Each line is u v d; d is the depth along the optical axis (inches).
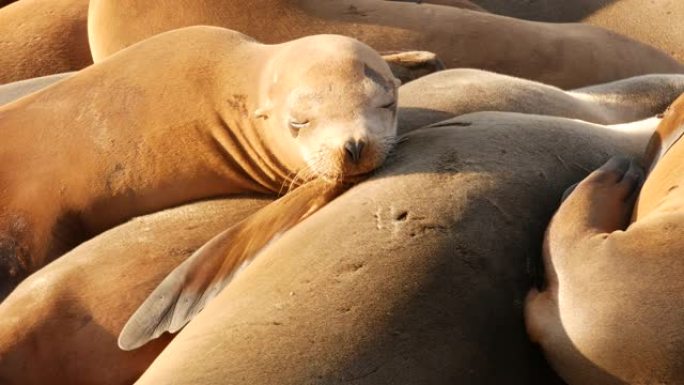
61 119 713.0
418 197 572.4
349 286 530.3
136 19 826.2
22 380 622.2
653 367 493.7
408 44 834.2
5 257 687.1
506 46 848.9
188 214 675.4
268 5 827.4
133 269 632.4
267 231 594.2
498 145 613.0
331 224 567.8
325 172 608.1
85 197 693.3
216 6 823.7
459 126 641.0
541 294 541.3
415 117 689.0
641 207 568.1
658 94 791.1
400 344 512.4
